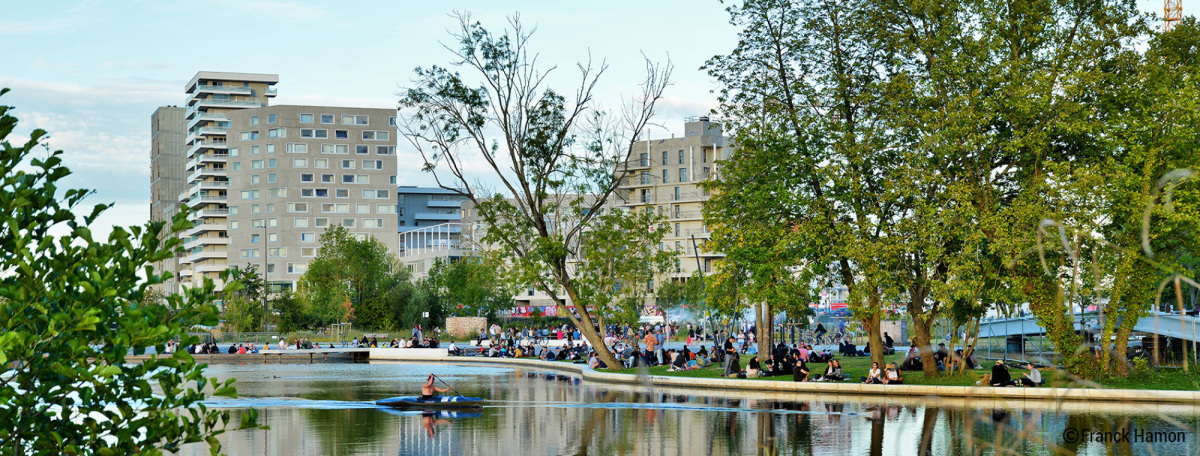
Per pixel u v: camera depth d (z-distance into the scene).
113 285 6.64
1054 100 32.44
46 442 6.77
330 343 77.19
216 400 31.36
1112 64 33.59
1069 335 32.00
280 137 172.50
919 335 36.56
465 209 173.50
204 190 182.00
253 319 100.94
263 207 172.38
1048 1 32.62
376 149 176.88
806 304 39.12
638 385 39.28
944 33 33.00
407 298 104.44
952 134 32.53
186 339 6.89
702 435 21.56
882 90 34.69
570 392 35.56
